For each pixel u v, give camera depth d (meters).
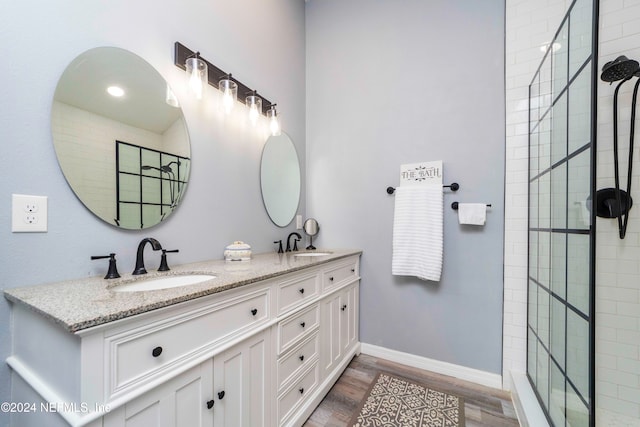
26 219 0.89
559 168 1.30
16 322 0.84
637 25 1.34
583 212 1.06
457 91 1.90
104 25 1.09
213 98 1.57
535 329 1.56
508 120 1.73
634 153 1.34
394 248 1.98
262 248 1.96
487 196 1.80
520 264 1.70
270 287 1.19
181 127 1.39
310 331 1.49
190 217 1.43
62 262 0.97
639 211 1.33
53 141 0.95
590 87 1.01
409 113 2.05
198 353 0.86
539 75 1.58
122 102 1.15
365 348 2.19
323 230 2.39
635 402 1.34
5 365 0.85
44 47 0.93
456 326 1.89
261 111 1.91
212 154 1.56
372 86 2.20
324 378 1.65
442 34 1.95
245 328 1.05
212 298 0.91
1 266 0.84
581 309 1.05
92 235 1.05
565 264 1.21
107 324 0.63
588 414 0.97
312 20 2.50
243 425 1.04
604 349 1.40
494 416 1.49
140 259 1.11
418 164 2.01
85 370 0.60
